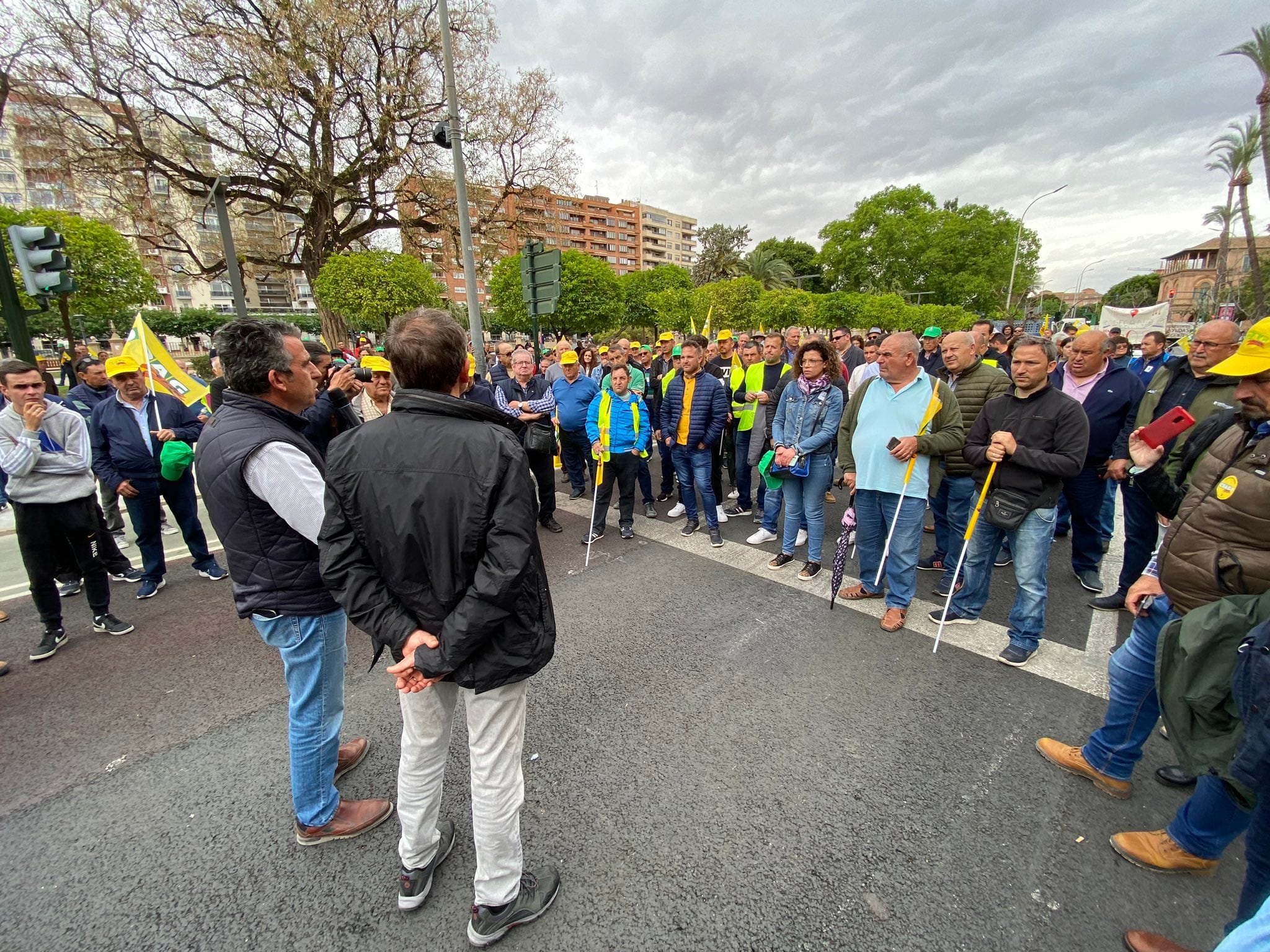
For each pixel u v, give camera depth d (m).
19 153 15.65
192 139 17.86
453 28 17.52
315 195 19.05
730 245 52.97
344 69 16.88
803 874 1.88
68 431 3.48
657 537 5.43
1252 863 1.46
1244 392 1.63
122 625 3.72
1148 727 2.09
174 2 14.74
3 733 2.74
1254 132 22.94
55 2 14.09
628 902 1.80
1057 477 2.95
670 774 2.34
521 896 1.75
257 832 2.12
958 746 2.49
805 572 4.36
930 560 4.69
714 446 5.25
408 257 15.77
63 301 18.69
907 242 43.09
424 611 1.48
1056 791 2.23
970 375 4.13
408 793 1.72
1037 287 63.88
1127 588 3.76
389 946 1.69
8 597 4.41
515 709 1.59
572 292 27.03
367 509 1.42
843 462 3.86
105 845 2.07
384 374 3.99
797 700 2.84
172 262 22.06
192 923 1.77
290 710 1.94
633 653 3.31
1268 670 1.26
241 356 1.77
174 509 4.44
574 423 6.09
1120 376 3.88
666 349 9.38
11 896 1.87
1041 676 3.03
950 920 1.72
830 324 30.78
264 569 1.76
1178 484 2.07
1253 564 1.60
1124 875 1.87
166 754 2.56
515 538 1.39
